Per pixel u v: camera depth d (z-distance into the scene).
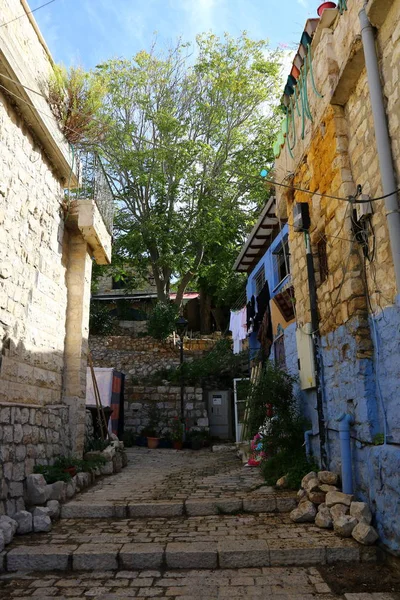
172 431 15.52
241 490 6.72
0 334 5.82
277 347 10.84
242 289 22.02
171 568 4.49
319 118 6.68
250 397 8.66
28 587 4.10
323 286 6.68
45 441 6.89
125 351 19.14
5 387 5.83
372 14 4.85
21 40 6.56
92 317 21.22
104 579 4.27
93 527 5.45
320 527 5.16
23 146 6.67
